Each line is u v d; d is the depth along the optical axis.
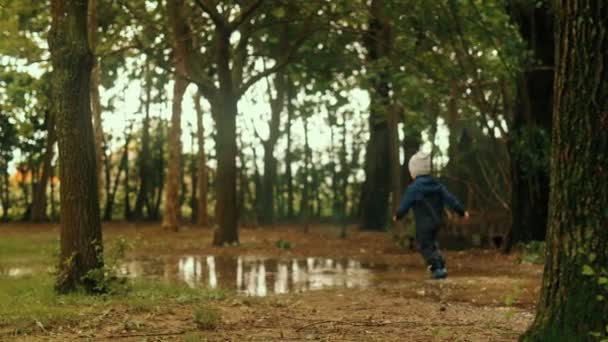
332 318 8.34
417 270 15.22
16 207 45.94
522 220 18.64
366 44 24.30
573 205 5.33
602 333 5.16
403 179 28.09
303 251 20.42
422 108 21.80
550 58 18.98
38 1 18.61
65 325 7.54
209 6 20.72
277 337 7.02
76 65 9.97
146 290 10.52
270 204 36.94
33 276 12.36
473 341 6.84
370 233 28.89
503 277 13.26
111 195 45.50
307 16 21.16
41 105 17.64
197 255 19.05
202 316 7.73
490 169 20.25
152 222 41.66
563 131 5.39
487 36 18.02
